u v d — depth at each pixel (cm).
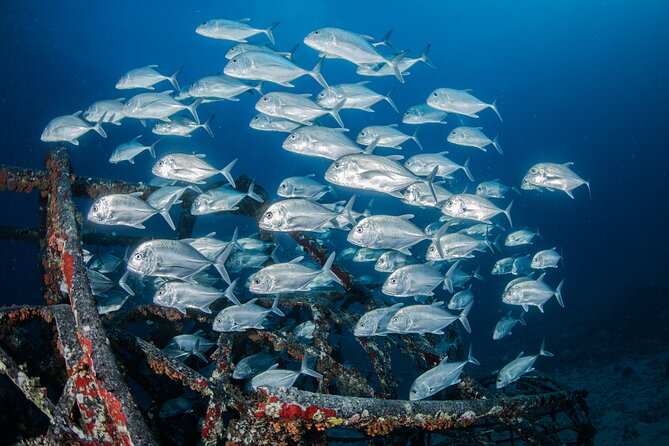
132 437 275
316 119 757
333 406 331
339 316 574
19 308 396
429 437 620
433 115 900
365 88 776
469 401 425
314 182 732
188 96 915
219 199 644
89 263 686
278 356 559
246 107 7744
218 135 7681
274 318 712
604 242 3819
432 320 512
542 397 491
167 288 483
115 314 536
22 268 3378
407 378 1388
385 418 356
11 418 446
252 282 504
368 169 534
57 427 311
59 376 460
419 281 543
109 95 5838
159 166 648
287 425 322
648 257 2697
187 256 496
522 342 1733
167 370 398
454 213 654
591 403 1153
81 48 5822
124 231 2455
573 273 2834
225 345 469
